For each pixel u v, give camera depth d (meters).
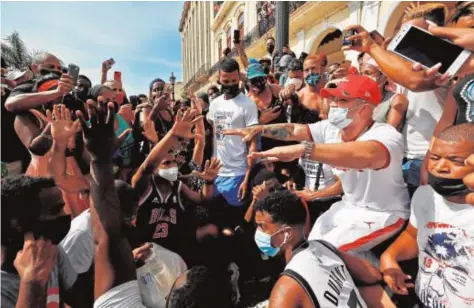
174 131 2.11
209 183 2.92
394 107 2.21
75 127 2.17
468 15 1.77
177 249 2.64
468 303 1.42
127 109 3.61
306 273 1.37
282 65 5.27
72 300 1.69
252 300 2.83
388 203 1.80
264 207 1.53
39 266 1.25
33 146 2.31
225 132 2.21
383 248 1.88
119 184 1.76
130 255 1.42
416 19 1.84
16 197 1.27
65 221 1.35
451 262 1.47
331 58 13.27
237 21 20.64
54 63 3.04
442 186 1.46
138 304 1.37
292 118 3.35
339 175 1.89
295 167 3.24
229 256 2.96
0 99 2.65
